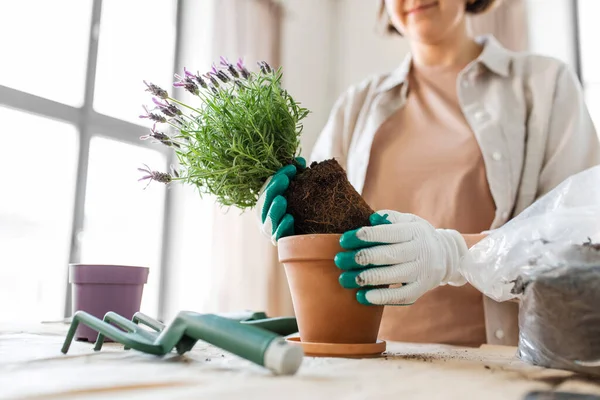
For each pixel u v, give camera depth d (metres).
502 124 1.04
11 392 0.31
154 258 2.38
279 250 0.56
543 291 0.46
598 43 2.60
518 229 0.55
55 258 2.02
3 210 1.87
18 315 1.91
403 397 0.32
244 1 2.51
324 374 0.39
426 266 0.57
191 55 2.48
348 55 3.21
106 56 2.26
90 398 0.30
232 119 0.59
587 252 0.48
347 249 0.52
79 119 2.07
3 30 1.91
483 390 0.34
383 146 1.17
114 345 0.59
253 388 0.33
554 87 1.07
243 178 0.61
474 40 1.26
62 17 2.10
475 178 1.04
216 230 2.25
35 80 2.00
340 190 0.56
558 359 0.44
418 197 1.08
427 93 1.20
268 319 0.71
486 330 0.95
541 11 2.68
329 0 3.30
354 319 0.53
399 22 1.16
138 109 2.37
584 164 1.03
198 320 0.43
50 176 2.01
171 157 2.42
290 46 2.86
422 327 1.00
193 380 0.36
